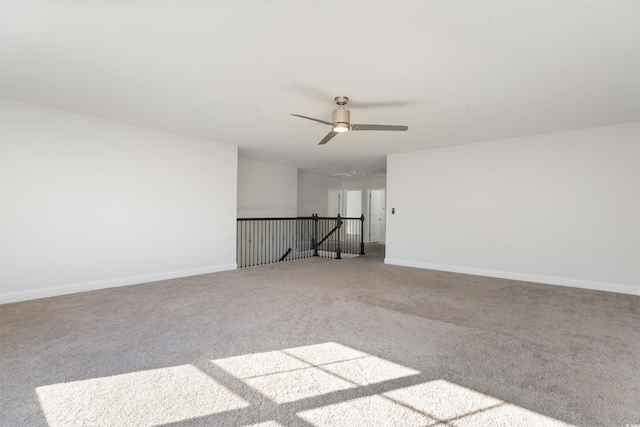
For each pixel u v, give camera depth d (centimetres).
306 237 891
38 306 329
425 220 571
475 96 313
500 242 491
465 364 210
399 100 323
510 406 166
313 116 384
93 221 397
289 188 820
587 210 423
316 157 668
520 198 474
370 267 581
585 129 425
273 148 575
